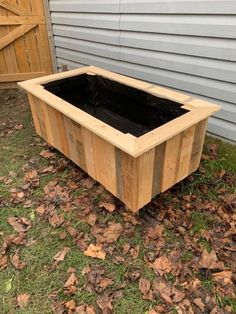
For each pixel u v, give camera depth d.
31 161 2.42
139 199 1.64
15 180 2.20
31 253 1.63
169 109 2.01
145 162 1.48
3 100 3.73
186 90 2.53
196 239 1.65
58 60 4.21
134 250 1.61
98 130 1.56
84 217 1.84
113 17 2.88
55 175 2.23
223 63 2.15
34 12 3.78
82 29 3.41
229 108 2.27
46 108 2.12
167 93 2.06
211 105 1.82
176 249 1.60
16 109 3.44
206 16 2.09
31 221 1.83
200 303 1.35
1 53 3.93
